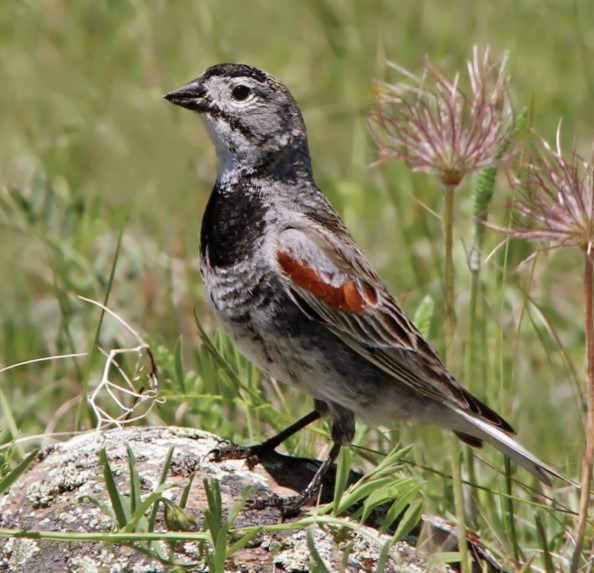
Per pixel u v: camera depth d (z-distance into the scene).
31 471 9.36
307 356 9.66
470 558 8.41
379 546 8.35
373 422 10.02
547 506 9.50
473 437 9.92
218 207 10.06
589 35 18.28
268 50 18.30
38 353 13.08
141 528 8.09
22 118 17.22
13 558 8.46
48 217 14.16
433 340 13.01
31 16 18.64
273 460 9.73
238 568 8.23
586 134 16.75
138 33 18.20
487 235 13.59
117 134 16.52
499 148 9.17
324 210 10.27
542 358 12.99
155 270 14.16
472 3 18.89
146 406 11.36
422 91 9.66
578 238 8.34
